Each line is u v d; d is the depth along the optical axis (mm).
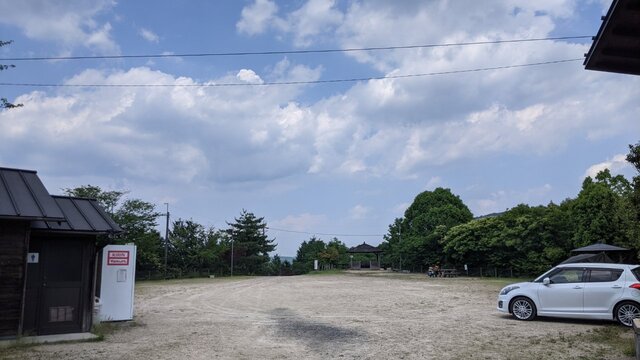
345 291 28203
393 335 12305
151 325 14164
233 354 9977
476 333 12477
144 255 46938
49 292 11766
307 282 39312
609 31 5879
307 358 9609
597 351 9977
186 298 23969
